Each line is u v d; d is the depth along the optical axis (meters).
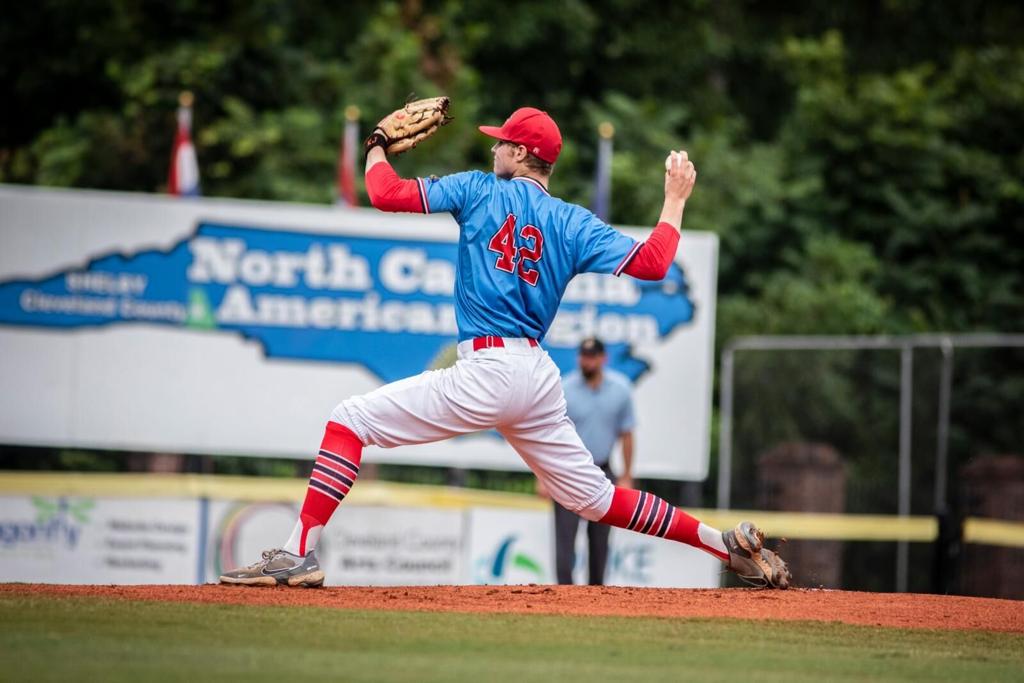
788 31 90.06
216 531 46.59
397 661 16.61
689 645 18.58
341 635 18.19
